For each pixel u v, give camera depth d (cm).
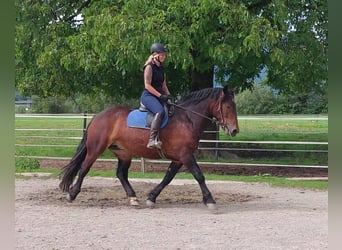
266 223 802
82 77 1716
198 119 928
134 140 934
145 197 1068
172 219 836
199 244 669
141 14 1321
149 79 912
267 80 1742
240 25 1308
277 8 1345
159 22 1282
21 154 1728
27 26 1653
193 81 1778
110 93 1881
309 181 1320
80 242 677
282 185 1246
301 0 1502
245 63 1486
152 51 923
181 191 1151
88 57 1423
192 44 1350
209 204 911
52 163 1738
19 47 1722
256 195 1103
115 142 956
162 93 938
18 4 1636
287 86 1720
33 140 2408
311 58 1450
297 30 1465
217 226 780
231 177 1388
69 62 1481
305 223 802
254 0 1461
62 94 1964
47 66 1623
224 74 1736
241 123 3341
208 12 1302
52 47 1566
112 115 959
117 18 1298
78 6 1702
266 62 1451
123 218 842
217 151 1702
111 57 1363
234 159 1773
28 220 818
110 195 1091
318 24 1505
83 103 3300
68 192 990
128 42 1291
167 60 1277
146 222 810
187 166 917
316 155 1895
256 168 1647
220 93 922
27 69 1819
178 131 914
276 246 658
